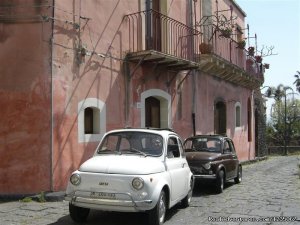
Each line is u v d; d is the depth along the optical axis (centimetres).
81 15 1212
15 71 1091
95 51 1264
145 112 1550
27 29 1095
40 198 1052
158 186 809
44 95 1093
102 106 1286
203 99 2003
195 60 1864
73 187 802
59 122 1121
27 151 1085
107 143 938
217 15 2144
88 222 862
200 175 1273
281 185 1517
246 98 2778
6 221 848
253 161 2788
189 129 1842
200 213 975
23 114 1088
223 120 2319
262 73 2914
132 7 1455
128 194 769
